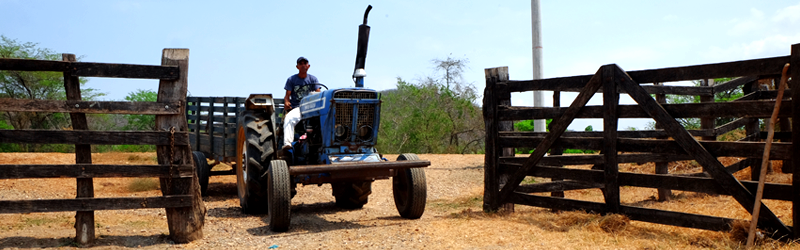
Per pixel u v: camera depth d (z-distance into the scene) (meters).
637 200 7.25
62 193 8.19
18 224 5.27
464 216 6.00
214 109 8.55
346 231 5.23
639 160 6.83
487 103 6.30
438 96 25.91
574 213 5.36
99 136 4.38
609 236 4.55
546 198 5.71
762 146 4.15
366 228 5.39
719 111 4.40
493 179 6.25
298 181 5.53
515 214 6.13
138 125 28.05
